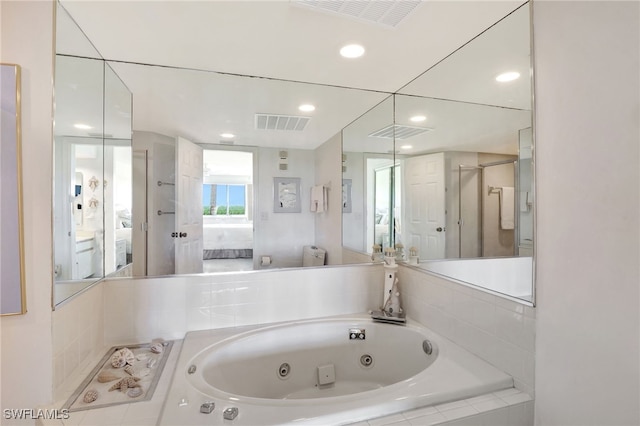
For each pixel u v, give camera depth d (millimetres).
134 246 1897
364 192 2557
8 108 1130
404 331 1949
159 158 2074
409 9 1332
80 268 1449
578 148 1072
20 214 1149
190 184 2178
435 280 1857
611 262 967
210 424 1068
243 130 2408
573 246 1090
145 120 2053
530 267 1277
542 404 1210
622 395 941
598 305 1007
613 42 955
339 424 1111
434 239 1996
